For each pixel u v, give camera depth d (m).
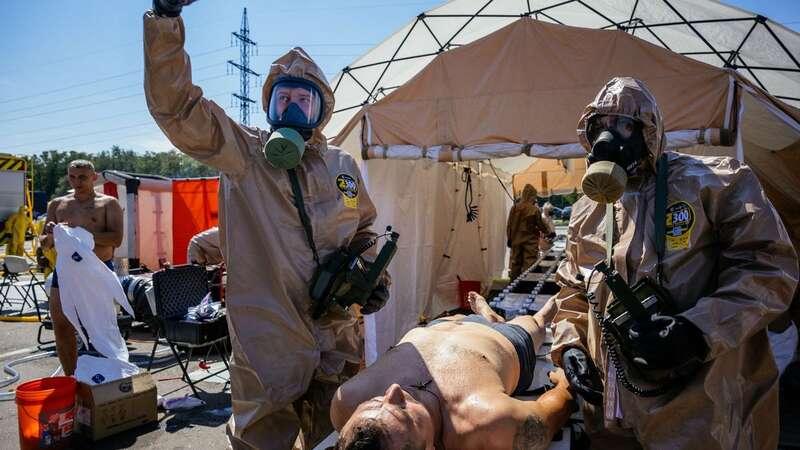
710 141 3.96
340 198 2.50
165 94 1.96
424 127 4.78
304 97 2.37
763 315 1.63
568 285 2.48
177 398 4.46
